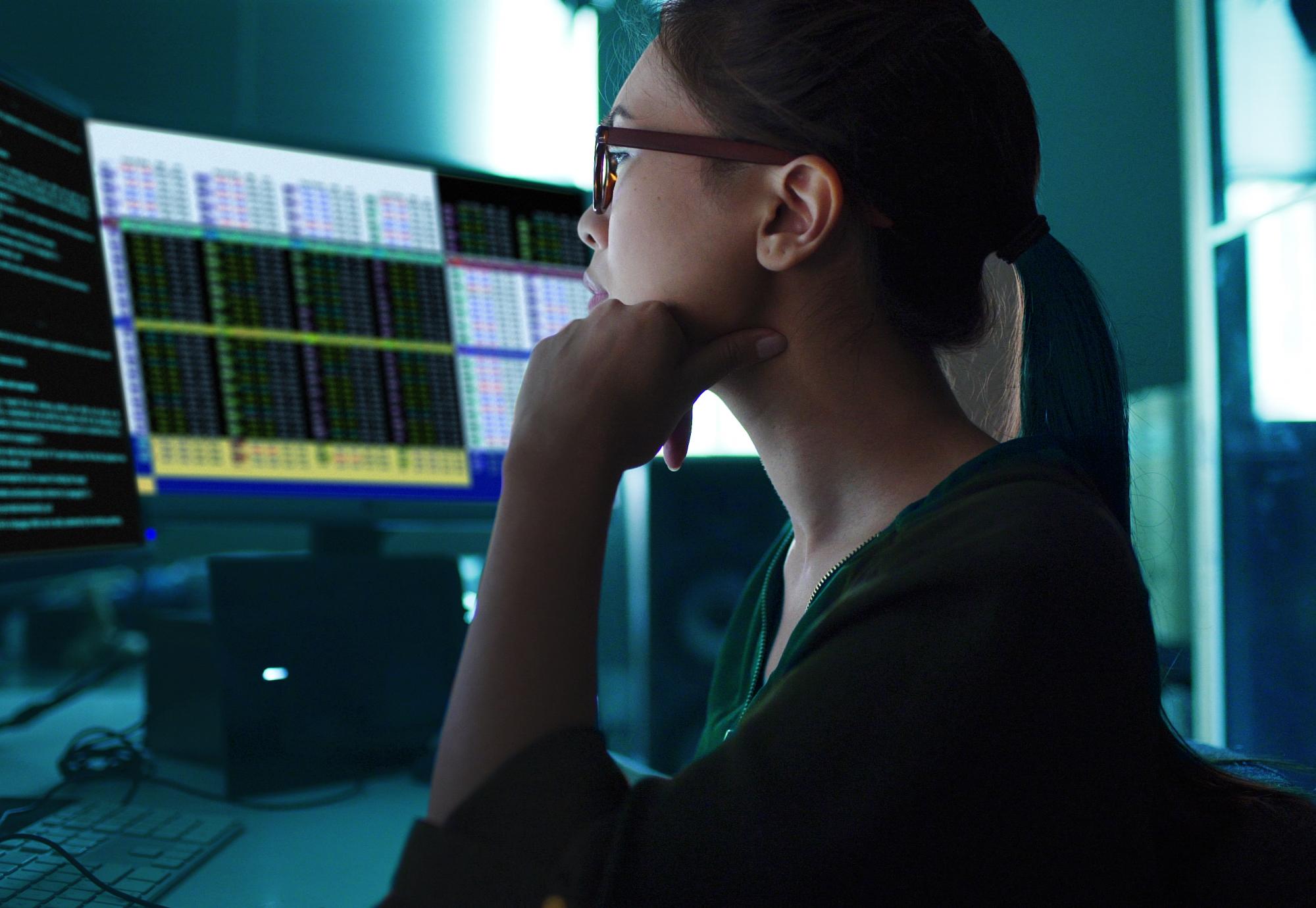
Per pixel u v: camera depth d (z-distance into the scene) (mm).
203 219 1080
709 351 556
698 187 568
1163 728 513
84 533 918
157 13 1816
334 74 1962
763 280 569
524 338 1249
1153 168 2107
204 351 1070
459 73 1986
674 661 1136
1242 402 1311
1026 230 583
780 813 389
